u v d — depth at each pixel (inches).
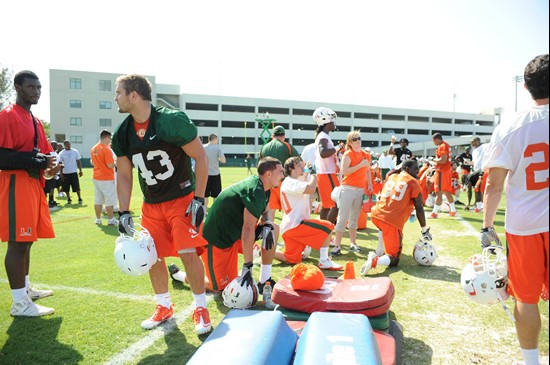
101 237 288.7
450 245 265.7
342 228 239.1
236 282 148.9
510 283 100.0
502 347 124.5
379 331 119.3
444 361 115.9
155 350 122.0
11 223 142.1
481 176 423.2
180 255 133.7
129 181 141.1
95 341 127.3
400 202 210.5
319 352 83.9
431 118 3440.0
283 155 285.4
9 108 145.9
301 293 134.0
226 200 159.3
